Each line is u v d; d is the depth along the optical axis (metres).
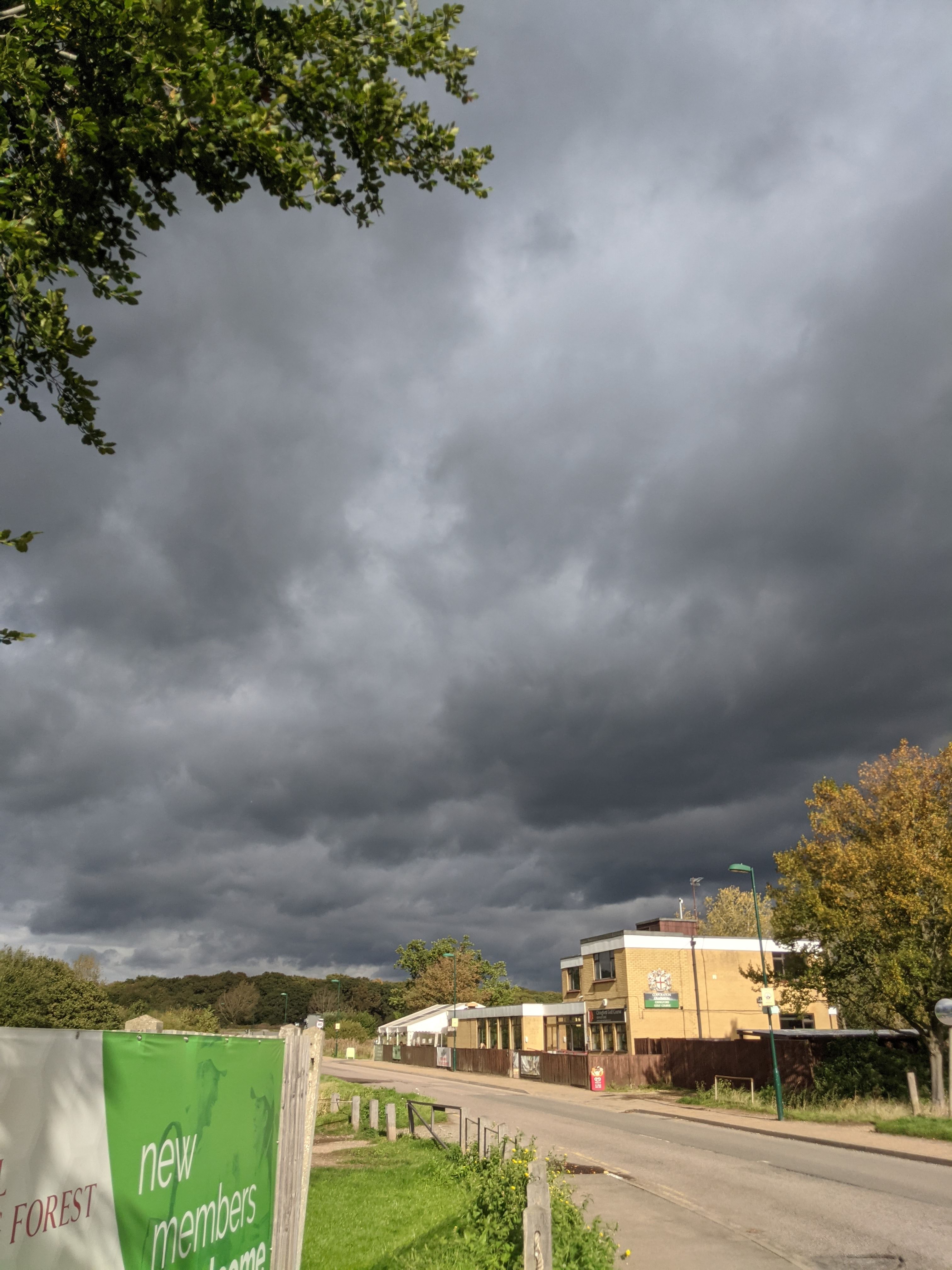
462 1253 8.96
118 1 4.53
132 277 5.69
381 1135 21.11
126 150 5.18
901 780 26.27
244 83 4.96
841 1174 15.82
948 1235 10.90
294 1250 6.82
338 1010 115.69
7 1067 2.83
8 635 5.25
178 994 127.62
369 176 6.07
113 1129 3.53
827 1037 32.00
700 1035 47.16
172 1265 4.12
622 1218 11.95
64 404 5.68
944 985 25.33
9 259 4.91
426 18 5.59
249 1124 5.48
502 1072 53.59
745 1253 9.95
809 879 27.28
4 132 4.64
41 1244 2.97
